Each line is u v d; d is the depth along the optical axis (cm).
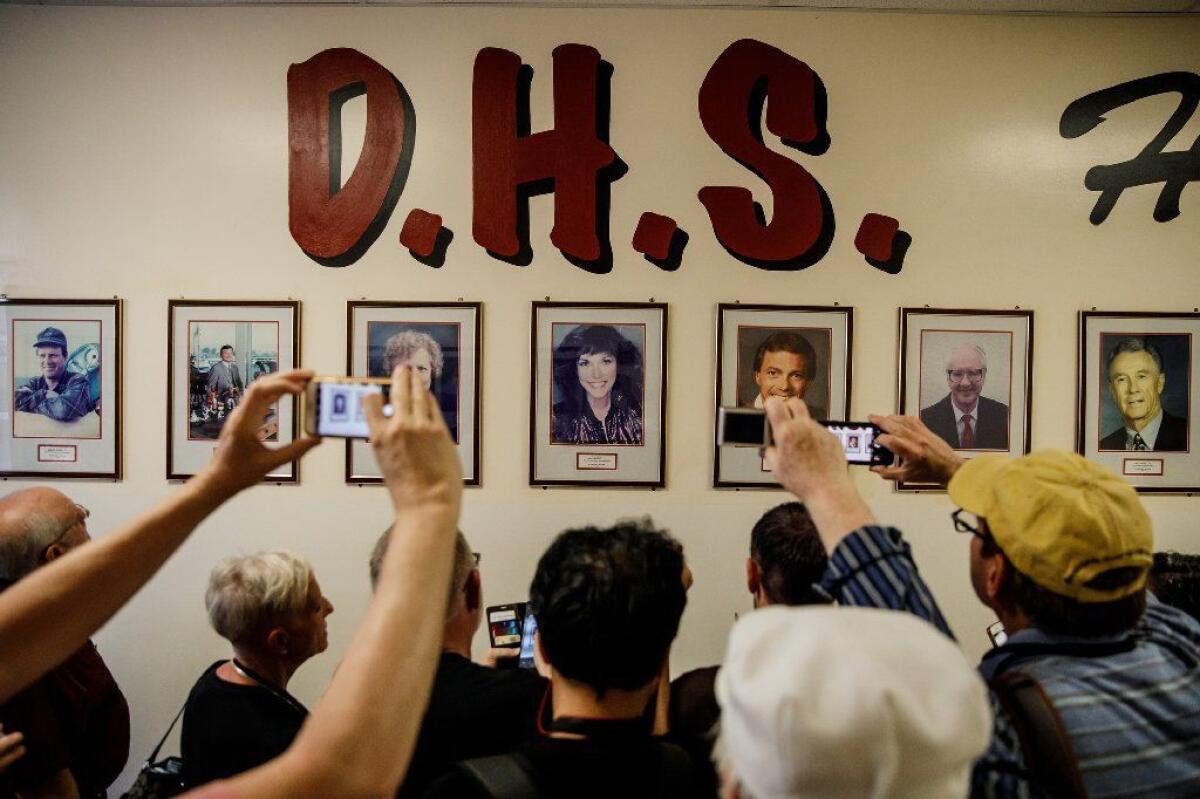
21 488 216
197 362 213
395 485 61
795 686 55
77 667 148
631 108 211
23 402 215
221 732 118
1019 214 213
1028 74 212
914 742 54
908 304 213
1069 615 84
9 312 214
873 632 60
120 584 76
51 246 214
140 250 214
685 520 214
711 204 211
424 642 53
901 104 212
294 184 212
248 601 125
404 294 213
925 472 139
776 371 213
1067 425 214
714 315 213
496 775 73
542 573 85
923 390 213
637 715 77
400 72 212
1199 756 79
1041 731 77
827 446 98
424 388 66
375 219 213
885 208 212
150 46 212
